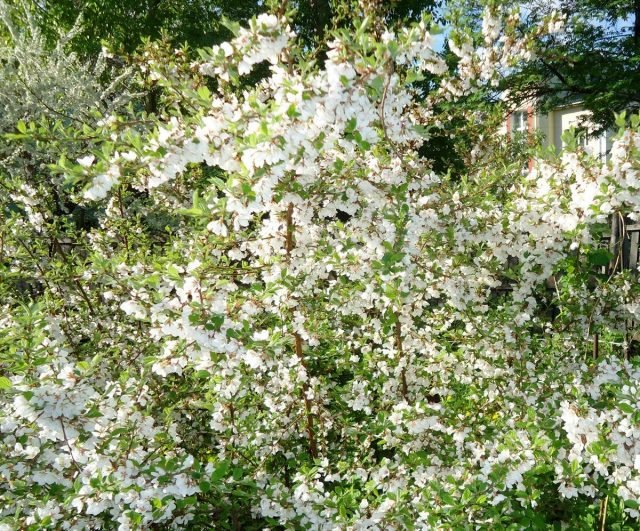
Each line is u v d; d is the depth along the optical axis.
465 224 3.39
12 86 8.45
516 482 2.50
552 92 12.43
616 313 3.82
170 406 3.46
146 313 2.59
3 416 2.36
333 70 2.03
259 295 2.85
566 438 2.85
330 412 3.64
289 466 3.31
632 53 11.34
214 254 3.19
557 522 2.93
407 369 3.64
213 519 2.71
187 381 3.85
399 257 2.60
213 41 12.84
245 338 2.40
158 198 4.66
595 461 2.30
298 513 2.55
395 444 3.04
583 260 3.65
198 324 2.28
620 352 4.29
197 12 13.66
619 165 2.71
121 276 3.56
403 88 2.44
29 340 2.39
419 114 4.00
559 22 3.53
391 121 2.38
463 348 3.63
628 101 11.38
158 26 13.75
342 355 4.02
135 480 2.26
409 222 2.85
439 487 2.40
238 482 2.46
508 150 7.80
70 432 2.16
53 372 2.20
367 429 3.36
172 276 2.37
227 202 2.21
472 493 2.39
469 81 3.76
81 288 4.55
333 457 3.50
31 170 7.65
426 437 3.01
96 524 2.38
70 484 2.44
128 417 2.72
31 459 2.39
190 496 2.34
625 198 2.78
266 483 3.03
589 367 3.10
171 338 2.74
